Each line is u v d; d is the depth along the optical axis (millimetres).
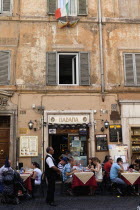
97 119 13336
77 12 14156
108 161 11227
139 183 9766
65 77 14094
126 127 13305
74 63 14125
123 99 13562
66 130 13297
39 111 13133
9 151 12688
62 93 13422
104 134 13172
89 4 14383
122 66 13906
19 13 13891
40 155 12750
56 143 13328
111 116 13383
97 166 10312
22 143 12750
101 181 10242
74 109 13328
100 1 14445
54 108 13242
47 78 13430
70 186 10203
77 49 13867
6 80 13250
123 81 13766
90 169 10414
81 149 13297
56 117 13180
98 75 13750
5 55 13461
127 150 12719
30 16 13883
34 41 13719
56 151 13250
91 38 14055
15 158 12570
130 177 9742
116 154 12641
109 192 10609
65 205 8305
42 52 13680
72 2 14352
